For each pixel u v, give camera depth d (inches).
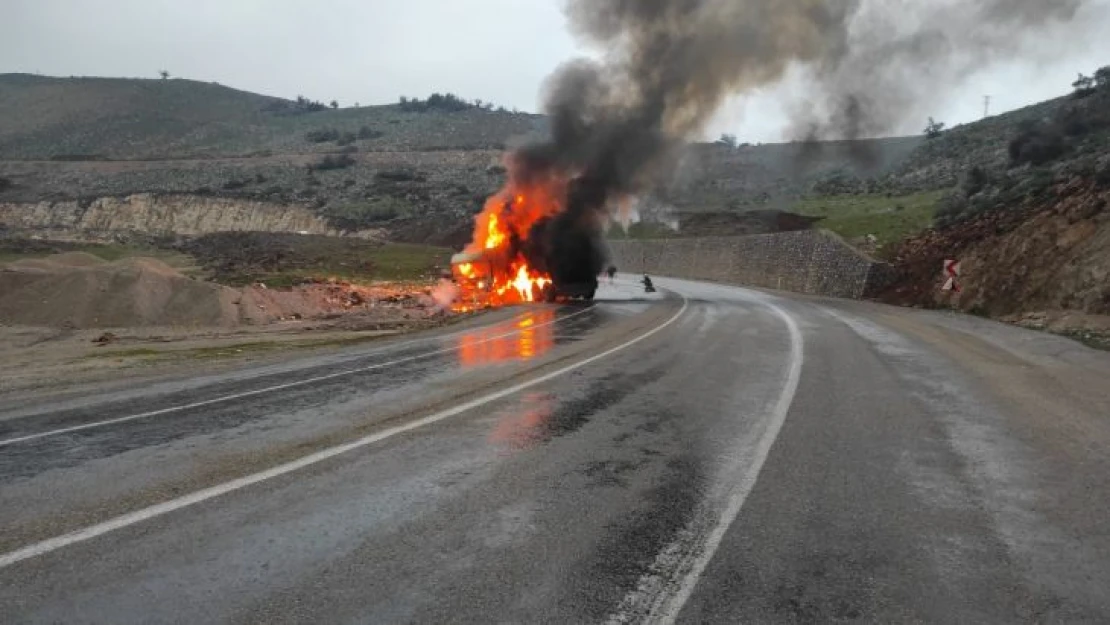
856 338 633.0
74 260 1160.8
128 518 188.2
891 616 143.0
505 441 275.4
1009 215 1025.5
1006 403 354.6
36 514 190.7
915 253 1244.5
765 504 206.7
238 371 459.8
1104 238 737.6
